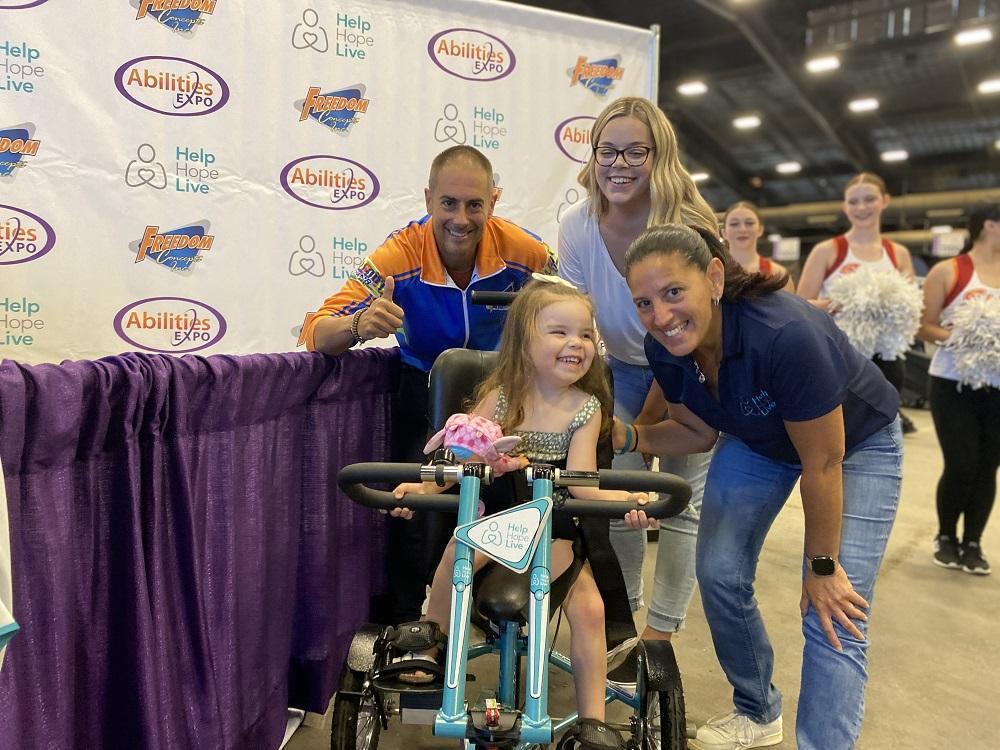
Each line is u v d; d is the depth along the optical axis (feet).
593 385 5.49
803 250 53.31
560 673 7.57
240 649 4.92
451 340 7.14
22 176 8.10
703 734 6.23
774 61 25.67
